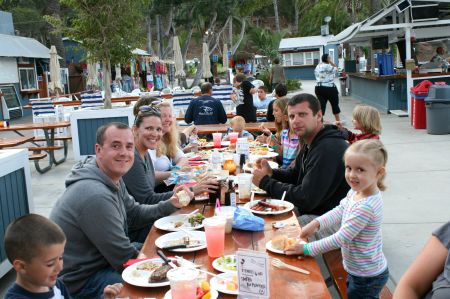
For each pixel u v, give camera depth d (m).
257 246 2.69
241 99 9.74
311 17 48.66
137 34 10.05
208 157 5.31
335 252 3.39
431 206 5.89
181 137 6.52
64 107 12.74
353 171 2.77
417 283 1.75
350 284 2.98
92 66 17.09
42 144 12.12
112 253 2.82
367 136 4.99
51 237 1.99
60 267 2.06
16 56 20.55
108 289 2.25
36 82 23.22
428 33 13.88
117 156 2.94
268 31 45.47
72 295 2.86
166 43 34.09
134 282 2.29
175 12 28.56
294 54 40.09
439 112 10.33
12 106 20.88
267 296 2.02
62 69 23.59
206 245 2.65
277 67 19.80
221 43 51.03
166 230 3.00
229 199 3.46
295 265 2.41
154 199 3.76
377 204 2.79
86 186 2.84
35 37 33.44
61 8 28.48
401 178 7.22
